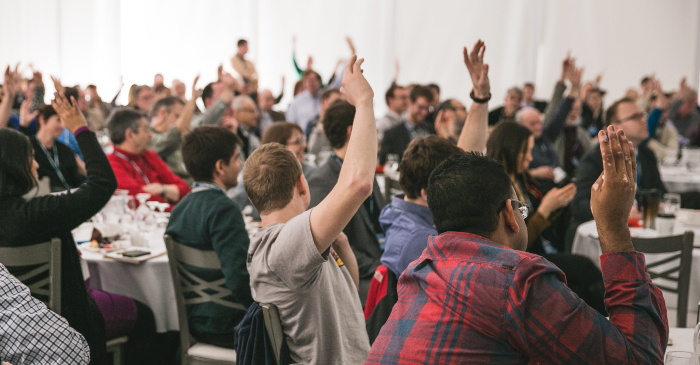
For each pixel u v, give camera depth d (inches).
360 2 353.4
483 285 38.1
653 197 112.8
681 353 45.1
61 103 77.4
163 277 95.9
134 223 111.3
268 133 125.2
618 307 38.1
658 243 90.6
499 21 356.8
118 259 94.7
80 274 80.3
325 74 359.3
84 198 75.9
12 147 74.0
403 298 43.1
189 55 351.9
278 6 354.9
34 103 226.5
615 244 39.1
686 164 223.0
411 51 360.8
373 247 99.0
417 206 69.0
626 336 36.8
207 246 79.9
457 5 356.8
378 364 40.9
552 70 366.9
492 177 41.9
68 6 341.4
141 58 350.0
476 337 37.9
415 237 66.8
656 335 37.2
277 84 359.6
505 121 106.8
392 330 41.6
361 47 356.8
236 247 77.7
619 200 38.0
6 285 54.2
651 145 253.9
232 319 80.0
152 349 102.4
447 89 362.9
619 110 139.9
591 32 363.9
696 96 316.8
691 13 362.3
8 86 146.9
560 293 36.7
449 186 42.4
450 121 172.6
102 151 78.7
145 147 140.2
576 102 226.7
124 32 347.6
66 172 148.3
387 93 240.7
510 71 359.6
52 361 53.6
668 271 92.0
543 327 36.0
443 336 38.7
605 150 37.7
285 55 357.7
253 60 353.1
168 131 161.2
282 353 53.6
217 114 188.4
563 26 364.2
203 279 80.7
